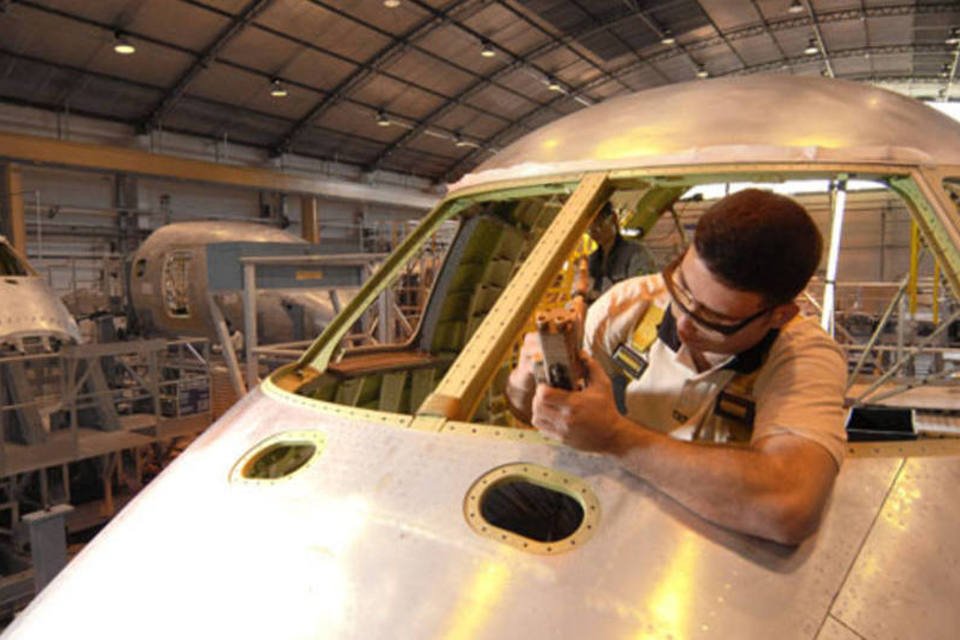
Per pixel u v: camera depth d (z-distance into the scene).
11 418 6.29
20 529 5.92
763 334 1.21
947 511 1.20
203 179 18.58
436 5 16.11
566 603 1.10
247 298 6.79
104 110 17.22
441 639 1.10
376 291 2.53
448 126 23.09
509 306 1.68
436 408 1.55
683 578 1.09
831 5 17.28
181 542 1.46
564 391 1.12
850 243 18.09
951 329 7.10
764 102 1.93
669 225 9.66
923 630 1.04
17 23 13.22
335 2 15.12
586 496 1.24
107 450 6.64
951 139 1.81
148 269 12.12
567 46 18.97
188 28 14.95
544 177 2.05
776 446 1.11
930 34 18.75
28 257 16.69
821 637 1.01
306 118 20.38
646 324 1.56
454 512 1.29
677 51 19.84
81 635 1.35
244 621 1.23
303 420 1.76
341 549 1.29
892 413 2.15
